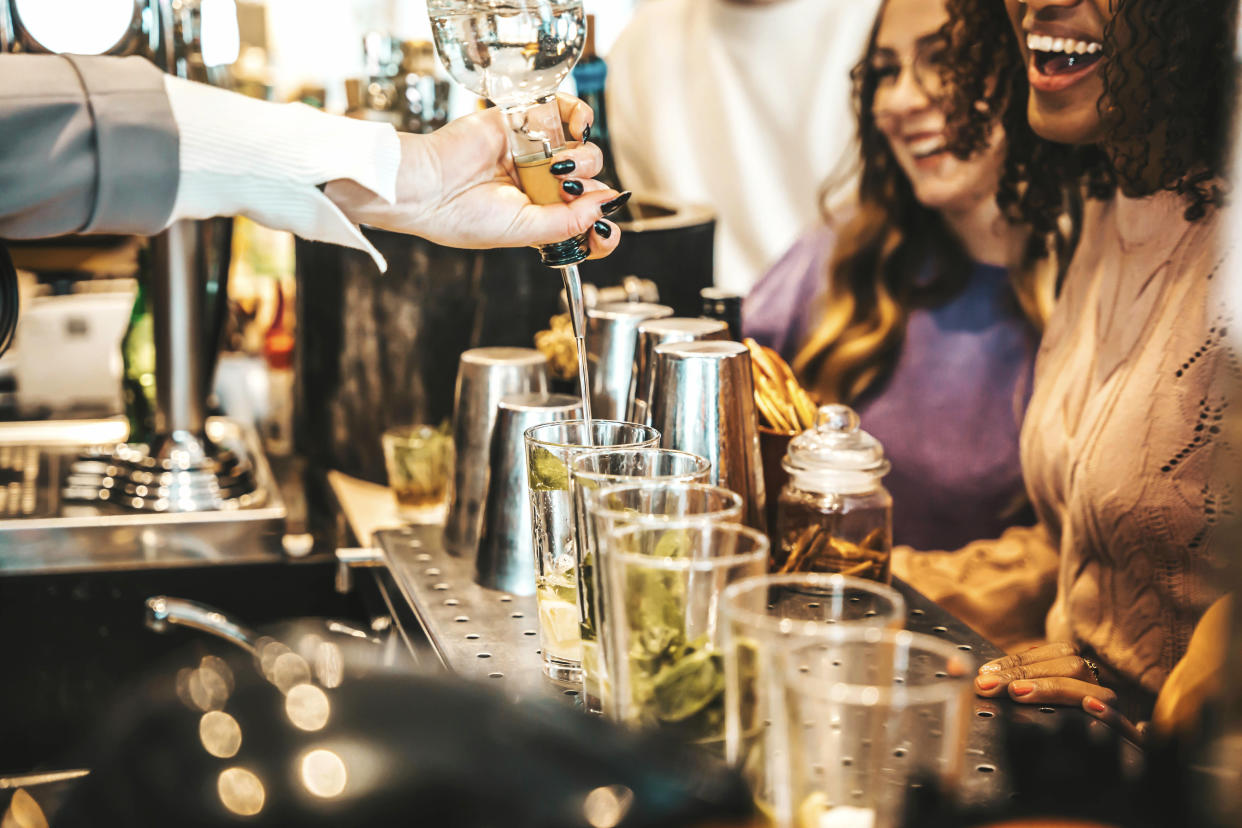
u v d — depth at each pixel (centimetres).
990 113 141
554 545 80
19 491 153
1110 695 81
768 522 107
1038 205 137
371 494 165
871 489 97
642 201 181
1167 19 115
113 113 79
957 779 47
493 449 103
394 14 251
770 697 48
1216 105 113
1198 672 83
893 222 155
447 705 52
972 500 150
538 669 85
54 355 196
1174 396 119
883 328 158
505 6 80
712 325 106
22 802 60
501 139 96
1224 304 114
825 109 162
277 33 251
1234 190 112
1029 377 142
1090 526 131
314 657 56
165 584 139
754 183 174
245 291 218
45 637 136
